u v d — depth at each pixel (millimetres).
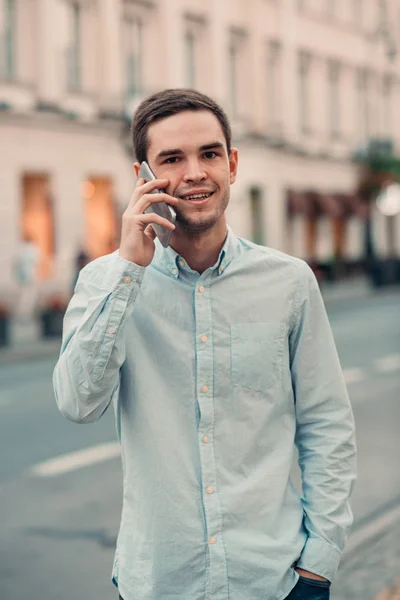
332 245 44531
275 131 40031
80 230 29484
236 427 2727
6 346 20344
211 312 2746
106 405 2729
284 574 2711
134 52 32312
